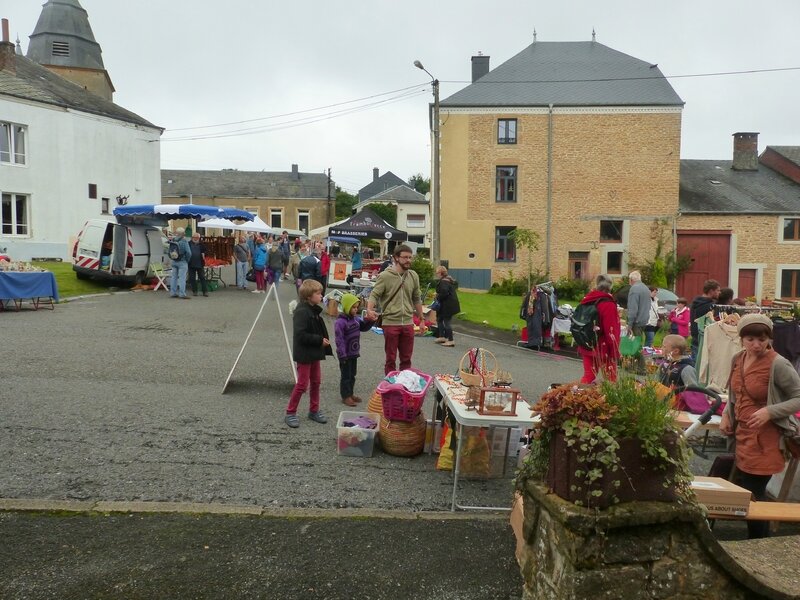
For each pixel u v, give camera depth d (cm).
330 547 405
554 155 3075
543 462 321
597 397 300
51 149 2820
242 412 694
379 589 360
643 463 291
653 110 3036
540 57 3347
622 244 3077
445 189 3105
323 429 652
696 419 605
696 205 3094
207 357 974
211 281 2014
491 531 442
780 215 3044
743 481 443
